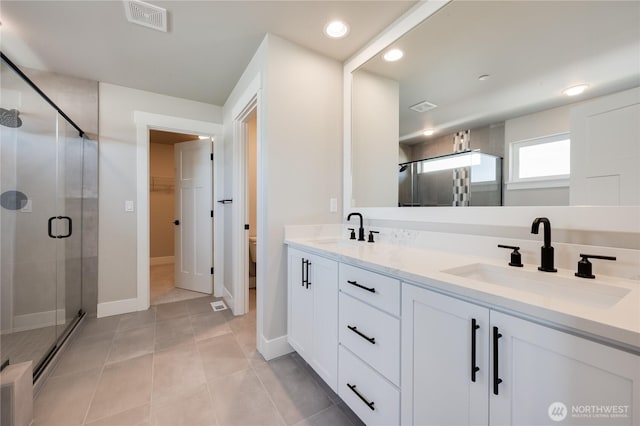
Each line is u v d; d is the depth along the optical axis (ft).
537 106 3.67
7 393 3.76
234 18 5.40
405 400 3.28
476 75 4.36
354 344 4.12
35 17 5.34
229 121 9.32
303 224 6.40
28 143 5.91
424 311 3.05
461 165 4.58
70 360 5.90
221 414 4.40
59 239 6.86
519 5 3.89
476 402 2.56
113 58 6.93
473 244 4.24
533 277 3.21
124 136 8.61
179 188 11.42
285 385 5.14
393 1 4.99
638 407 1.70
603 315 1.90
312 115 6.51
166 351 6.31
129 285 8.71
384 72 5.94
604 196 3.10
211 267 10.56
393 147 5.79
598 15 3.18
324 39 6.10
